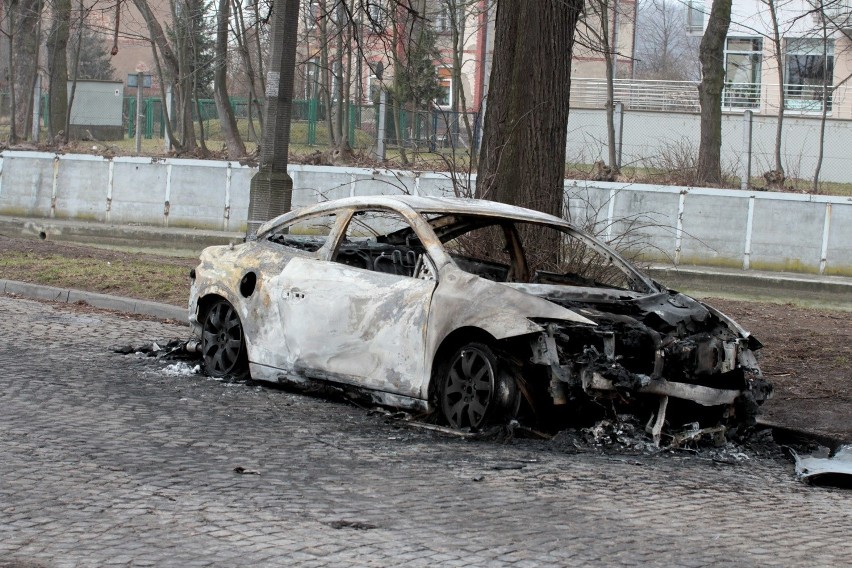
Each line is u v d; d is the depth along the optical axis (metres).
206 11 34.22
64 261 17.28
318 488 6.22
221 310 9.77
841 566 5.31
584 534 5.59
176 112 38.38
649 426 7.92
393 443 7.55
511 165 12.72
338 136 31.48
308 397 9.04
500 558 5.08
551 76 12.67
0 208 26.28
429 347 8.00
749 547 5.56
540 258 11.34
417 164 25.36
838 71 40.00
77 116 39.16
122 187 25.64
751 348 8.41
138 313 13.88
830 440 8.62
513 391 7.72
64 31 38.66
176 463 6.60
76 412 7.88
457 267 8.12
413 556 5.03
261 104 32.78
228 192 25.03
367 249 9.41
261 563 4.83
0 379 8.88
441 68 48.94
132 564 4.76
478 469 6.92
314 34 33.56
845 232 22.02
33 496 5.73
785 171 33.88
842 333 13.83
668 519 6.04
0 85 43.56
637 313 8.19
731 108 40.81
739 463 7.93
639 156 29.61
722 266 22.53
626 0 41.25
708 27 30.50
